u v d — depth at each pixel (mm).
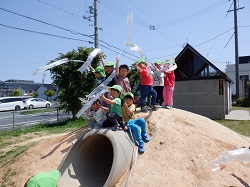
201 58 16953
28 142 10047
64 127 13773
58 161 6031
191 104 17531
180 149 5543
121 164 4809
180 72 17891
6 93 61031
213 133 6621
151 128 6094
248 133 11422
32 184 4602
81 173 5301
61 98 15633
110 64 6488
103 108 5711
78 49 15305
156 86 7566
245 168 5402
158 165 5133
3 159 7355
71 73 15109
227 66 47156
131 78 16594
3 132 12609
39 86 67812
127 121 5738
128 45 6242
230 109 23531
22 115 22438
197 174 4961
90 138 5469
